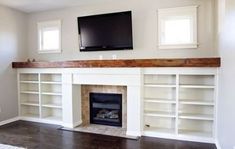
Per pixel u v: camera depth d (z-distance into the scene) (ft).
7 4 13.85
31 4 13.92
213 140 10.56
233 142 6.79
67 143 10.57
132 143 10.56
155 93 12.53
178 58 11.43
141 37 13.05
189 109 11.89
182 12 12.14
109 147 10.06
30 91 15.42
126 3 13.30
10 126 13.57
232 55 7.14
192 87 10.87
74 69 12.80
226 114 7.98
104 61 11.87
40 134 11.94
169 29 12.61
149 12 12.83
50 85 15.39
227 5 8.05
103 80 12.10
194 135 10.92
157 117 12.48
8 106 14.58
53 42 15.62
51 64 13.38
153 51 12.85
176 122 11.15
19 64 14.64
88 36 13.80
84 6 14.30
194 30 11.94
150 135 11.59
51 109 15.40
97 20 13.42
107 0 13.23
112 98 13.34
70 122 13.17
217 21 10.65
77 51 14.69
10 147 9.98
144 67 11.28
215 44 11.32
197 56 12.03
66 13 14.87
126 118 12.94
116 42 13.15
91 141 10.84
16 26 15.25
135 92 11.44
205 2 11.77
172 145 10.32
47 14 15.49
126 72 11.53
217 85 10.28
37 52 16.01
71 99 13.07
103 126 13.35
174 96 12.17
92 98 13.84
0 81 13.99
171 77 12.23
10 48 14.74
